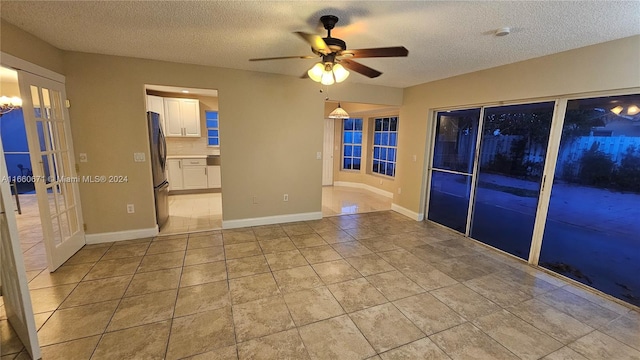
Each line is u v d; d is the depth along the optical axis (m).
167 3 1.89
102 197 3.39
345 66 2.43
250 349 1.85
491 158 3.59
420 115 4.53
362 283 2.68
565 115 2.81
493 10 1.92
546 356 1.85
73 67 3.05
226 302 2.34
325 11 1.99
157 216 3.88
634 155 2.37
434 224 4.46
